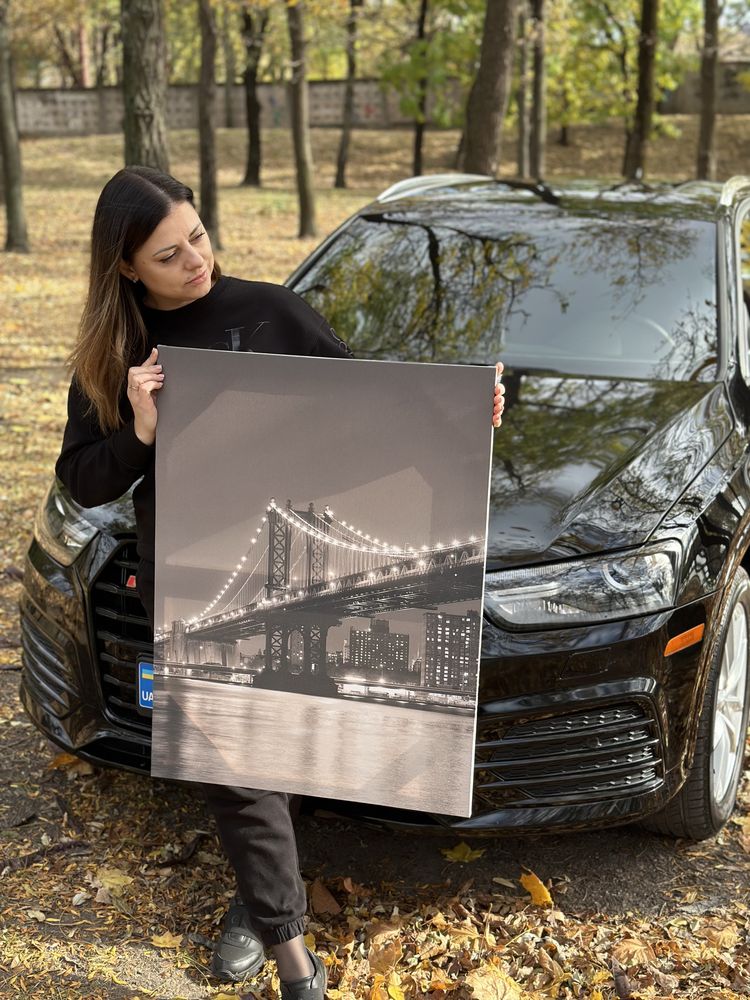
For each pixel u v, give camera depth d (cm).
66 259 1454
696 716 257
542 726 240
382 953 238
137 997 230
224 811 212
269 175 3034
